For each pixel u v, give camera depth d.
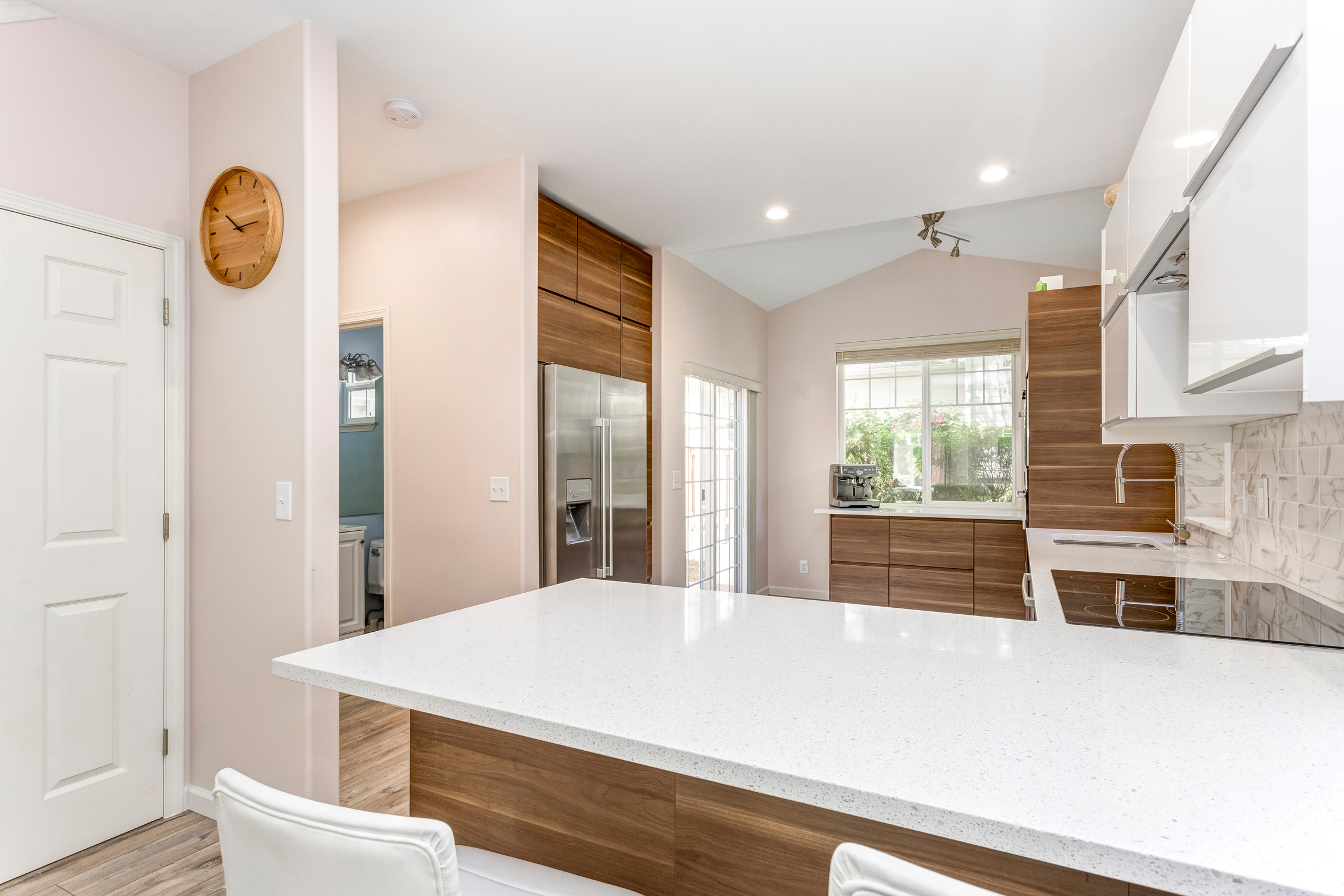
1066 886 0.90
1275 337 0.90
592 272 3.60
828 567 5.75
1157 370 1.90
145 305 2.20
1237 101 1.02
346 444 4.78
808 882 1.06
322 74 2.06
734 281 5.14
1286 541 2.00
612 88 2.40
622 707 0.98
